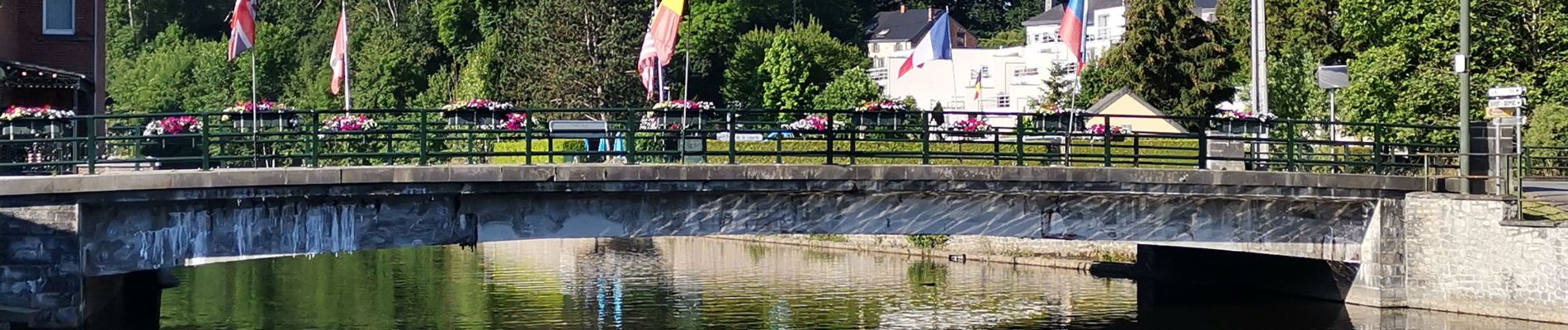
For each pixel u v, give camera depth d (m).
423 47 97.44
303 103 89.88
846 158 38.16
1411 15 43.53
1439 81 42.81
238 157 25.69
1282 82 59.00
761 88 96.50
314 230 26.17
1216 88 69.50
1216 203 30.80
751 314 33.97
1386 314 30.69
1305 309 32.16
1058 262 44.91
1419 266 31.08
